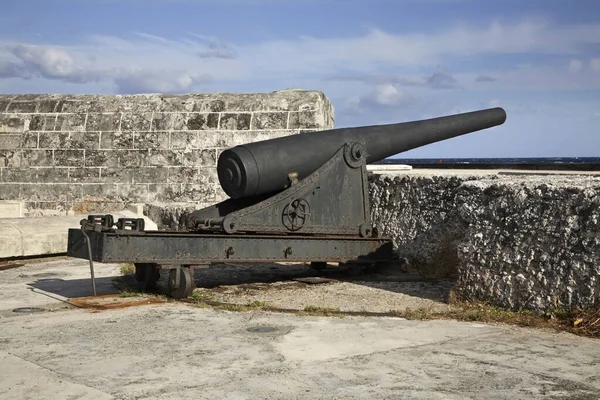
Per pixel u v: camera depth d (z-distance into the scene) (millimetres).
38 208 13031
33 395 4027
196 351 4953
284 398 3971
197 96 13125
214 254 7309
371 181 10172
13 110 13266
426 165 21219
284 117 12492
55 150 13039
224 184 7891
